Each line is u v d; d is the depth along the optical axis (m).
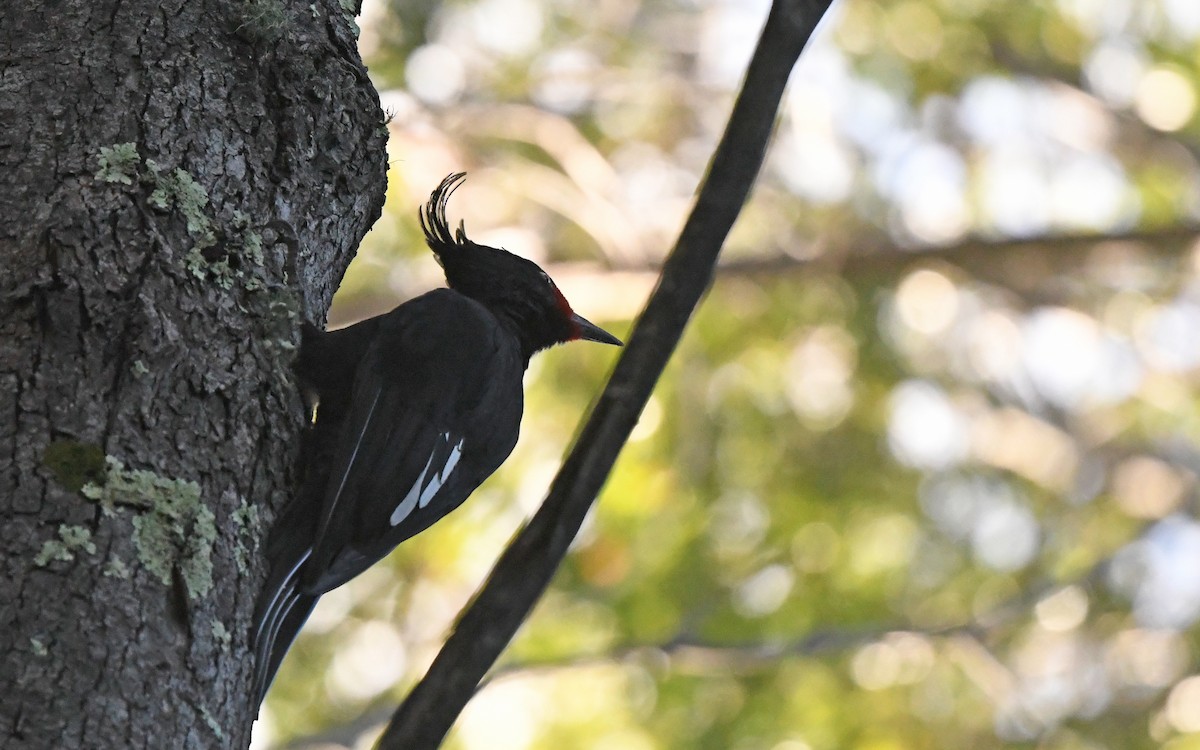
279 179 5.11
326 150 5.34
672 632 12.38
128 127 4.72
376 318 5.73
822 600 13.66
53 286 4.28
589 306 15.22
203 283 4.60
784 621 13.00
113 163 4.61
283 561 4.49
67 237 4.38
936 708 14.13
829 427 15.48
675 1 17.27
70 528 3.83
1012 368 17.89
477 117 15.62
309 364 5.09
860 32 15.99
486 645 3.73
